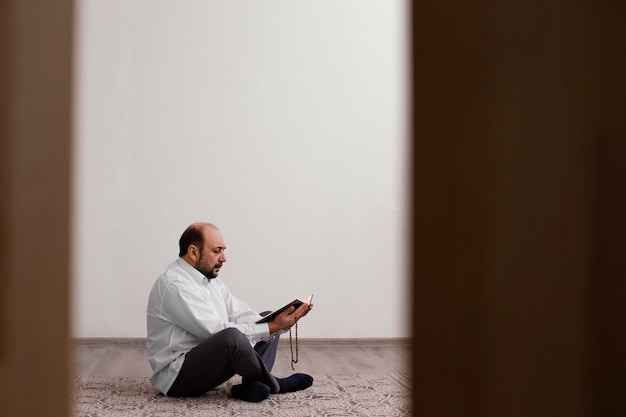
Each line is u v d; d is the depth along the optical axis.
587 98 0.62
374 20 6.62
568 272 0.62
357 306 6.45
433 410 0.62
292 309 4.03
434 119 0.63
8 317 0.61
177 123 6.33
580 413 0.62
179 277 3.98
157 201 6.27
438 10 0.63
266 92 6.47
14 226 0.62
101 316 6.12
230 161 6.39
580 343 0.62
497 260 0.62
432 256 0.63
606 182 0.62
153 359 3.88
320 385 4.22
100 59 6.25
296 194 6.45
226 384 4.32
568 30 0.62
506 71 0.63
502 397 0.62
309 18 6.55
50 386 0.62
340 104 6.55
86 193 6.17
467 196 0.63
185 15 6.38
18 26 0.62
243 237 6.37
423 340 0.62
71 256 0.64
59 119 0.64
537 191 0.62
